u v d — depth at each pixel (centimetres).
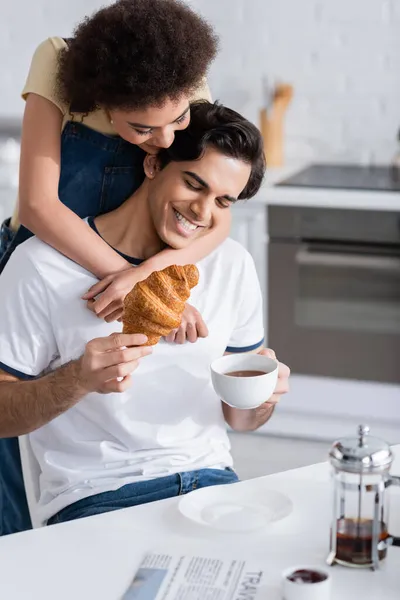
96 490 207
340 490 164
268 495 189
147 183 216
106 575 164
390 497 189
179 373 214
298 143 466
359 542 163
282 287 414
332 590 158
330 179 422
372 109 455
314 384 421
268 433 432
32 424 199
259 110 459
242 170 204
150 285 183
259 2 454
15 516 247
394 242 398
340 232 403
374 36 447
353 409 420
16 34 476
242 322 228
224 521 181
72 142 234
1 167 432
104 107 202
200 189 204
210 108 204
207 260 223
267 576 163
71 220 217
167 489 208
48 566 167
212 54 200
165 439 213
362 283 406
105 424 211
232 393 183
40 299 210
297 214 405
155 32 190
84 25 204
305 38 454
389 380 413
